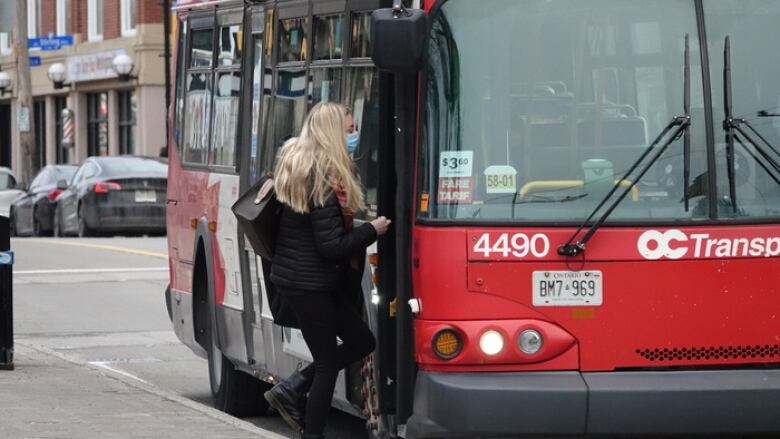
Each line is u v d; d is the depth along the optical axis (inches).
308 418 717.3
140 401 929.5
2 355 1088.8
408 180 662.5
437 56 657.0
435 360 644.7
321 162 686.5
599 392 629.3
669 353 645.3
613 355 642.8
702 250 646.5
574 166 652.7
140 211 2568.9
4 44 4709.6
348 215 692.7
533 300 641.6
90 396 951.0
